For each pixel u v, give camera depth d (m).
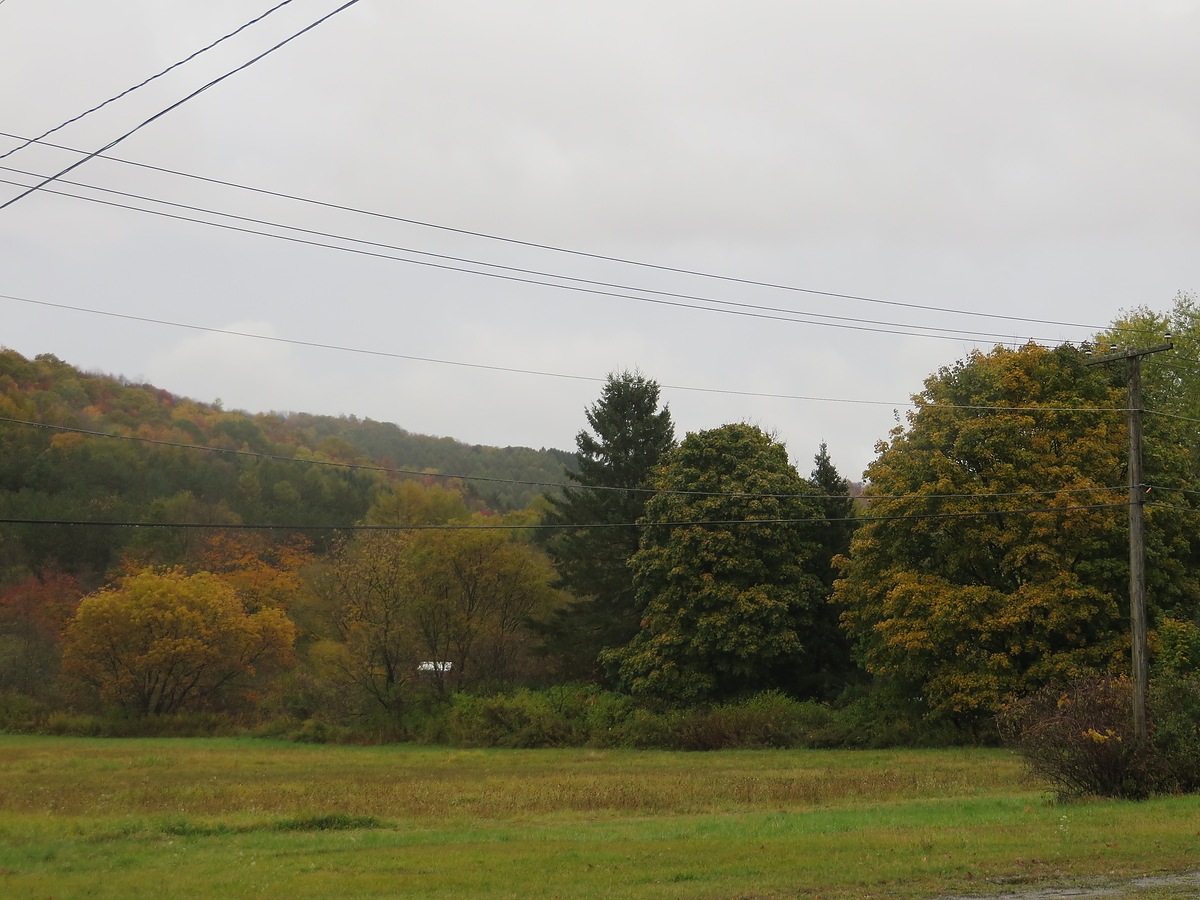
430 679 62.03
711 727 46.56
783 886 12.45
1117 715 22.89
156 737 58.41
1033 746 23.00
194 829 19.70
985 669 39.81
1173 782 21.72
